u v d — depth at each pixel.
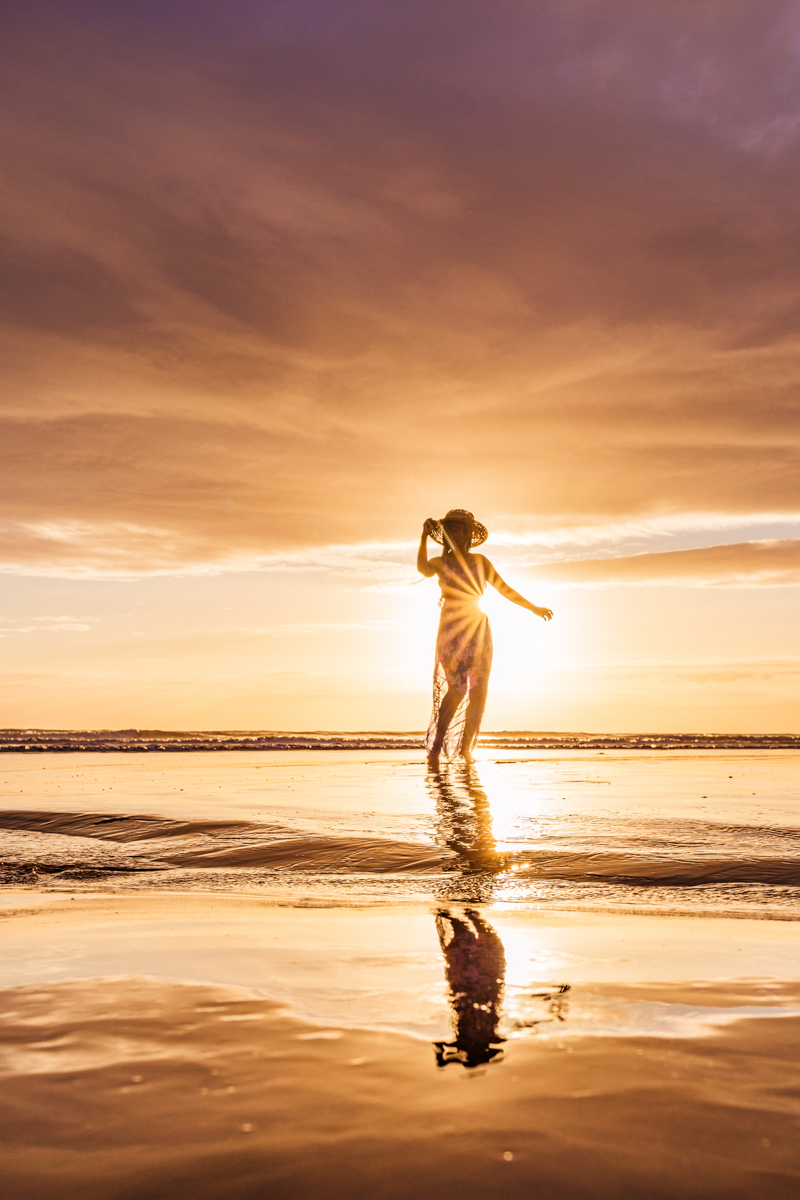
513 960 2.80
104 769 14.48
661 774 11.16
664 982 2.51
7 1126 1.48
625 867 4.62
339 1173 1.30
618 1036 1.99
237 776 11.56
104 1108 1.56
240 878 4.71
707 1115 1.52
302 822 6.18
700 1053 1.86
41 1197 1.23
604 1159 1.35
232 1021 2.10
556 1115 1.52
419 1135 1.44
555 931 3.26
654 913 3.69
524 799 7.57
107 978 2.54
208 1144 1.41
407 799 7.62
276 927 3.37
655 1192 1.24
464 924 3.44
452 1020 2.12
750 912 3.71
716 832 5.54
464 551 11.92
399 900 4.04
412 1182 1.28
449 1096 1.61
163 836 5.97
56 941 3.10
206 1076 1.71
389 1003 2.28
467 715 12.30
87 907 3.88
